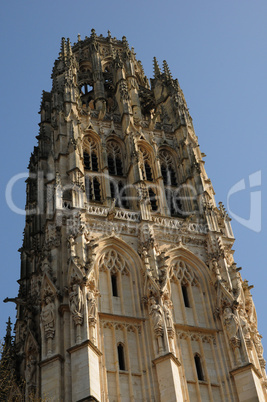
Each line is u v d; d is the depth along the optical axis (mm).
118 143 80125
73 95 81250
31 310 63000
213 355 60906
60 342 56625
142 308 61844
